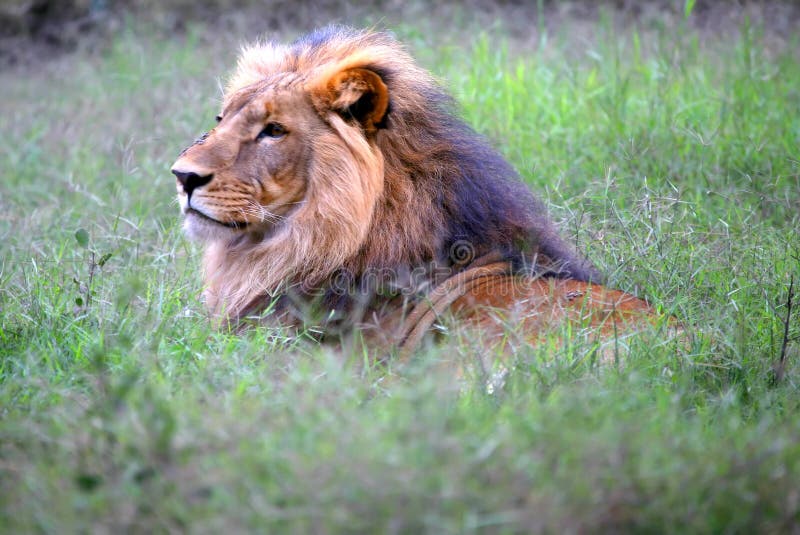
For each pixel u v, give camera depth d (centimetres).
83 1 2612
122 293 945
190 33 2328
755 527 577
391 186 964
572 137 1480
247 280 987
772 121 1477
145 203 1434
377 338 945
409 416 636
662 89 1596
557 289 963
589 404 726
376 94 944
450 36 1992
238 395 743
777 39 1845
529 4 2277
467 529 546
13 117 1983
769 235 1138
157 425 629
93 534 559
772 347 912
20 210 1448
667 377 846
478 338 878
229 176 945
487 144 1045
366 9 2289
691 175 1345
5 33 2605
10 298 1030
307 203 959
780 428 716
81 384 796
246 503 570
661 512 575
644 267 1050
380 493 561
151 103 1870
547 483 580
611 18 2084
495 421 682
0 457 664
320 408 668
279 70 1021
